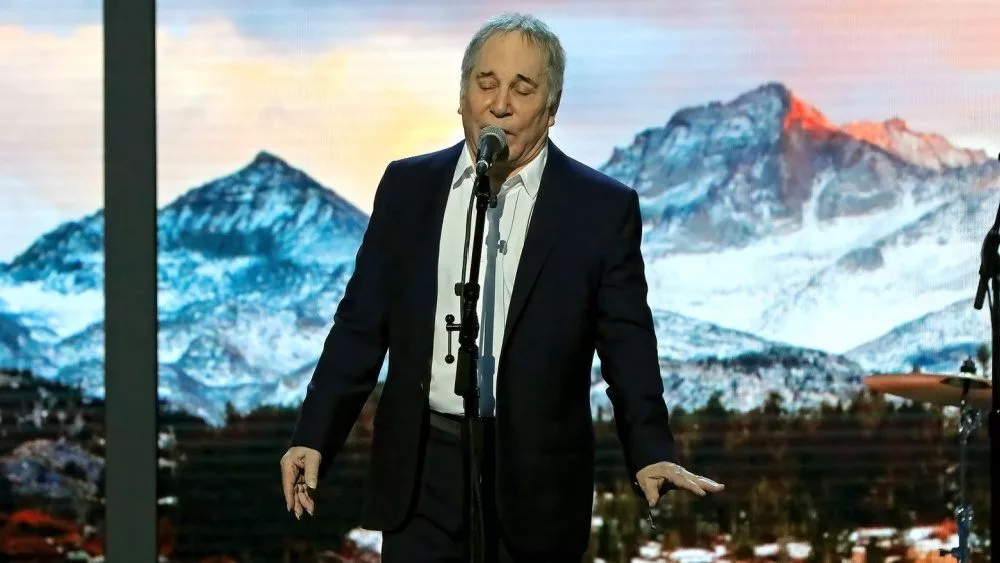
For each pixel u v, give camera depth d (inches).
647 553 457.7
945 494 458.0
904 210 458.3
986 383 425.4
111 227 442.9
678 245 459.5
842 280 457.7
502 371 287.4
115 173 442.6
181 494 459.8
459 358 272.5
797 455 458.6
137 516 442.6
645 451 282.8
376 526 291.6
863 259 457.7
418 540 288.5
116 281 442.9
